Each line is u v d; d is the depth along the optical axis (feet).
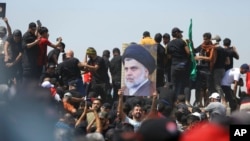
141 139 48.65
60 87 199.11
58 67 214.90
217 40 228.02
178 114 157.99
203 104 229.04
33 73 206.59
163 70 223.71
